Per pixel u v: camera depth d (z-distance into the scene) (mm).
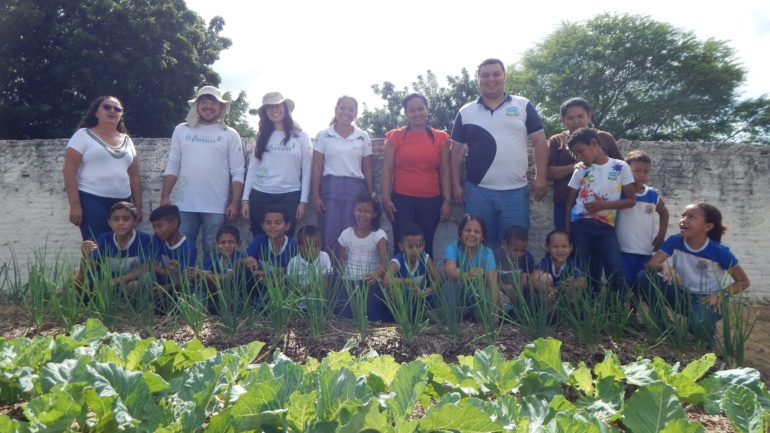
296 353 3525
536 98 22000
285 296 3869
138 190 5293
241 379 2434
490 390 2379
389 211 5023
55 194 5910
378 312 4281
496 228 4820
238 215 5605
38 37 13172
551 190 5492
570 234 4590
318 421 1769
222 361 2271
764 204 5551
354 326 3836
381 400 2004
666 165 5543
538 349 2557
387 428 1704
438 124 18297
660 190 5531
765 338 4371
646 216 4566
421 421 1741
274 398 1876
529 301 3936
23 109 12719
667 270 4117
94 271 4223
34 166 5945
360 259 4676
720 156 5555
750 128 20625
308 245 4371
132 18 13453
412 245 4496
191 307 3705
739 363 3520
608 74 21109
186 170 5117
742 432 2072
